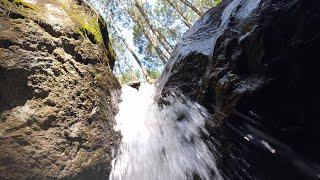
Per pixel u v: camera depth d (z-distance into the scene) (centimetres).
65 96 252
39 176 205
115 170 267
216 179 304
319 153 261
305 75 255
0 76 219
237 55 285
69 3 352
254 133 274
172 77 384
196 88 338
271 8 268
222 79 292
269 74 262
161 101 393
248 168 284
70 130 238
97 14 399
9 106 217
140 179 290
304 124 261
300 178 273
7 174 192
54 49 272
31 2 298
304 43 249
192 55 364
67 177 220
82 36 312
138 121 347
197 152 320
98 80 296
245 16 296
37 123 223
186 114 343
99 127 265
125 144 303
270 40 259
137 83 543
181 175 322
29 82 235
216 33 355
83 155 237
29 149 208
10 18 257
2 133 202
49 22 286
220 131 292
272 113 264
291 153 268
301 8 251
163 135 349
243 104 268
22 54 242
